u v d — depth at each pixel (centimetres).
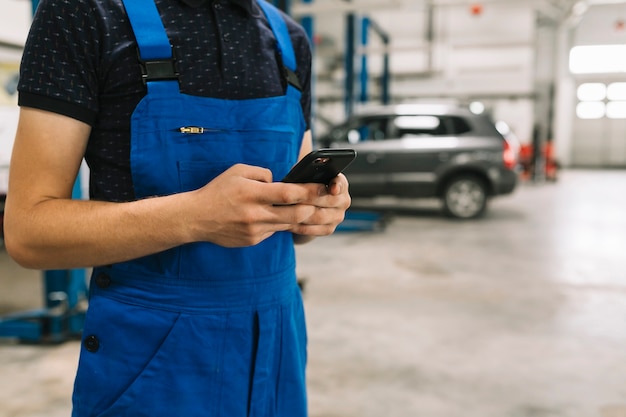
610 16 1617
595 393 208
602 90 1683
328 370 227
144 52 57
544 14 1483
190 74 60
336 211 60
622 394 208
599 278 382
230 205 51
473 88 1392
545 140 1577
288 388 69
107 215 53
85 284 285
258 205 51
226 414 62
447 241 517
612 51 1636
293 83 71
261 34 68
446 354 246
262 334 64
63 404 196
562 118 1706
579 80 1694
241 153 62
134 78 57
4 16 298
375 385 213
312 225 59
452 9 1340
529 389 211
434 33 1374
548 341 262
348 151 53
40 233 53
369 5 530
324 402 199
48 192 55
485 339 264
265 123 64
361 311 307
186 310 60
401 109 650
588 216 683
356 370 227
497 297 336
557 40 1569
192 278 60
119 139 59
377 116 651
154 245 53
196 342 60
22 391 205
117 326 60
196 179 59
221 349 61
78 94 56
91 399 60
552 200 859
